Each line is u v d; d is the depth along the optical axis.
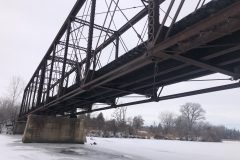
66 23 23.03
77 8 21.06
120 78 16.70
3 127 78.50
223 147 51.81
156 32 9.54
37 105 29.47
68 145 28.48
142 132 111.38
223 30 6.76
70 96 19.42
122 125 94.25
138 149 32.41
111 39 23.41
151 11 10.02
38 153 20.20
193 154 30.28
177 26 9.21
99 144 36.25
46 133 29.23
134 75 14.93
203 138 93.06
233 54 9.42
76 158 18.61
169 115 120.25
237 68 10.73
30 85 45.75
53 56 26.02
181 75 12.66
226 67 10.50
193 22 8.61
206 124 138.25
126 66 11.30
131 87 17.23
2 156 17.81
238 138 178.12
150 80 15.63
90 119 120.56
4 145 25.48
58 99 20.61
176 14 8.22
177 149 37.72
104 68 15.19
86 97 21.80
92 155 21.25
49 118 29.91
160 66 12.34
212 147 49.62
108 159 19.41
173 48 8.60
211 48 9.04
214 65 10.08
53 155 19.52
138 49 11.28
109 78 13.16
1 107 74.31
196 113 104.25
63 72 21.00
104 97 21.19
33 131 28.58
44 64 30.53
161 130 118.50
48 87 25.03
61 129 30.25
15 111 76.00
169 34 9.54
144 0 12.47
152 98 16.88
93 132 88.56
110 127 91.19
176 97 15.27
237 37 7.94
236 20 6.36
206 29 7.06
